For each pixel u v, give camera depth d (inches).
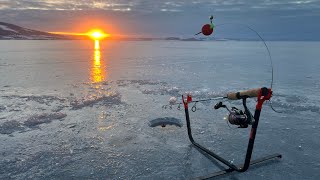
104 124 256.4
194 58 1204.5
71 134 228.8
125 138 221.9
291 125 258.1
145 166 175.0
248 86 476.7
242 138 225.1
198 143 212.8
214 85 486.3
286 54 1572.3
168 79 553.6
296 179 160.2
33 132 231.8
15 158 182.2
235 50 2206.0
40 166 172.6
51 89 427.2
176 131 240.4
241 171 160.7
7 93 392.5
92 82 502.0
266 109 315.6
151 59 1135.6
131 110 306.8
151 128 247.6
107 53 1648.6
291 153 196.4
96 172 166.9
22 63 881.5
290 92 418.3
